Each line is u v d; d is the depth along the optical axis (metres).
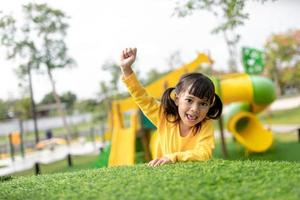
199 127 3.09
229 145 13.19
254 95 10.74
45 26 15.44
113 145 9.34
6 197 2.23
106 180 2.33
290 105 28.77
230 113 11.36
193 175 2.20
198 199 1.77
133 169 2.68
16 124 36.03
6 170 12.59
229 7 5.65
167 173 2.33
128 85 3.22
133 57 3.19
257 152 10.75
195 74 3.01
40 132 39.00
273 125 19.33
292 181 1.98
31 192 2.29
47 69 19.48
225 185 1.98
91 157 13.45
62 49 17.98
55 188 2.31
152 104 3.26
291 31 30.31
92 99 36.88
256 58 11.69
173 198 1.80
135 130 9.60
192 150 2.92
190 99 2.92
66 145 21.48
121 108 10.07
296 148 10.99
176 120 3.16
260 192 1.83
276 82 33.94
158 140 3.29
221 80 10.80
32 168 11.91
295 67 31.45
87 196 2.01
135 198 1.86
